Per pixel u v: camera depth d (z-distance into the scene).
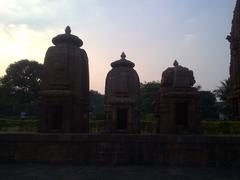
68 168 11.12
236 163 11.85
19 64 55.88
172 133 14.52
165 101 15.63
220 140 11.98
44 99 13.74
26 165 11.74
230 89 19.14
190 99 14.71
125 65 16.20
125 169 11.00
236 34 18.28
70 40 14.88
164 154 12.05
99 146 12.17
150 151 12.08
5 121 21.27
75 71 14.56
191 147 12.03
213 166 11.85
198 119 14.59
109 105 14.84
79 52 15.03
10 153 12.23
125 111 15.00
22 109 49.25
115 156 12.09
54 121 14.08
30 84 55.12
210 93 43.22
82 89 15.23
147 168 11.30
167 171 10.64
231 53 18.88
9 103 50.88
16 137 12.27
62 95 13.57
